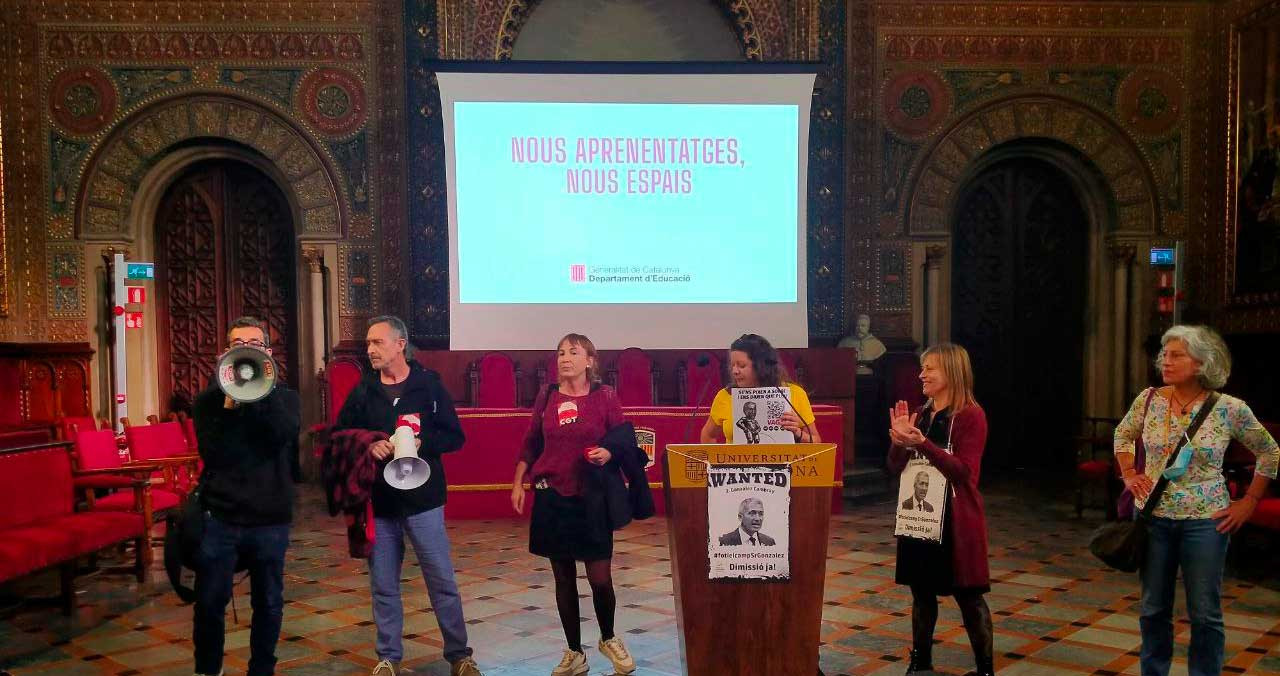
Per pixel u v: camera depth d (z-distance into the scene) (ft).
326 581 18.02
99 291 31.86
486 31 32.27
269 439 11.02
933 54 33.12
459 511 24.82
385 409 12.07
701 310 30.45
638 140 30.25
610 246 30.25
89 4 31.35
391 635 12.09
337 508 11.60
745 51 33.12
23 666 13.05
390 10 31.96
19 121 31.22
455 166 29.81
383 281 32.32
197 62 31.73
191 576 18.52
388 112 32.14
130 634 14.62
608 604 12.60
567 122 30.04
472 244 29.94
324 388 31.71
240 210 33.45
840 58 32.89
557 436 12.50
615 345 30.30
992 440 35.09
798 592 9.80
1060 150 33.96
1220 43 32.32
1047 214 35.14
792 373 28.81
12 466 16.29
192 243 33.40
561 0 33.76
